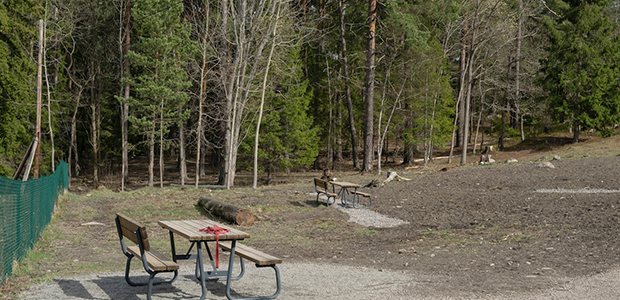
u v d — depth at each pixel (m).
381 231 13.14
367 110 32.94
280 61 32.62
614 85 35.66
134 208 16.84
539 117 44.00
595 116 35.84
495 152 40.22
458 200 16.81
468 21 39.25
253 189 22.47
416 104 36.22
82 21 38.16
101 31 38.88
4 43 26.11
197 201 18.14
